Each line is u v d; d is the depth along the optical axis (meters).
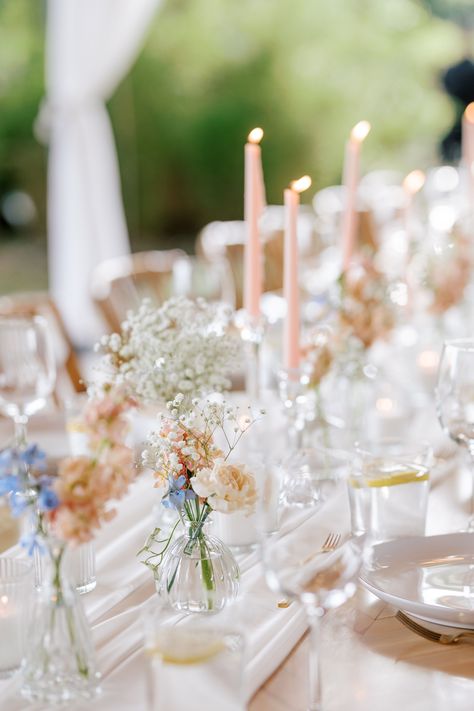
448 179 6.28
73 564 1.32
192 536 1.24
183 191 11.06
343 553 1.00
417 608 1.17
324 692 1.08
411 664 1.13
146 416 2.03
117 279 3.21
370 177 9.42
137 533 1.50
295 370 1.78
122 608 1.29
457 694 1.07
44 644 1.04
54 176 5.77
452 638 1.18
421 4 11.02
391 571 1.34
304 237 4.46
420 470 1.43
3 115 9.98
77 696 1.04
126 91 10.76
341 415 2.02
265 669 1.10
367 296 1.95
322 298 2.01
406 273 2.61
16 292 9.32
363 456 1.43
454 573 1.33
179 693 0.92
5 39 10.02
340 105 11.13
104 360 1.53
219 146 11.02
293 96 11.05
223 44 10.89
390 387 2.26
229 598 1.23
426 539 1.38
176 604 1.23
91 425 1.00
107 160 5.79
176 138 10.94
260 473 1.44
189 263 3.10
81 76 5.68
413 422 2.10
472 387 1.53
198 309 1.76
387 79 11.12
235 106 11.00
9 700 1.04
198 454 1.22
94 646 1.14
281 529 1.44
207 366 1.49
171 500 1.23
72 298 5.68
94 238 5.69
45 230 10.10
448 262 2.58
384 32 11.05
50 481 0.98
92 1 5.64
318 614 1.00
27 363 1.81
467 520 1.60
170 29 10.80
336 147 11.18
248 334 1.89
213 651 0.92
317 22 10.98
